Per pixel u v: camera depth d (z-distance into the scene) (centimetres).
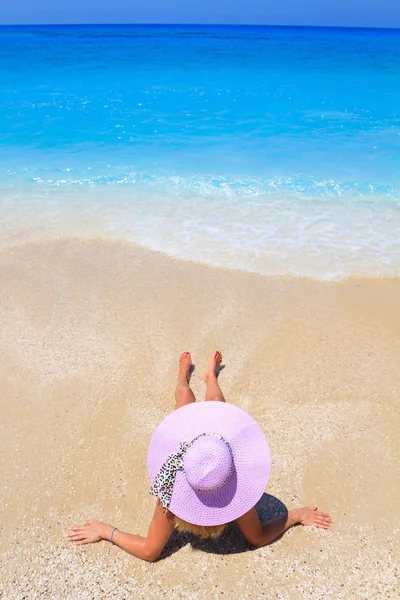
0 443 372
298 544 303
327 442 371
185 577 287
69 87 1812
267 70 2248
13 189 864
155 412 400
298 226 727
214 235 700
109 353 468
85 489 338
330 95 1675
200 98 1625
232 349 474
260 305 543
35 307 538
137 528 314
